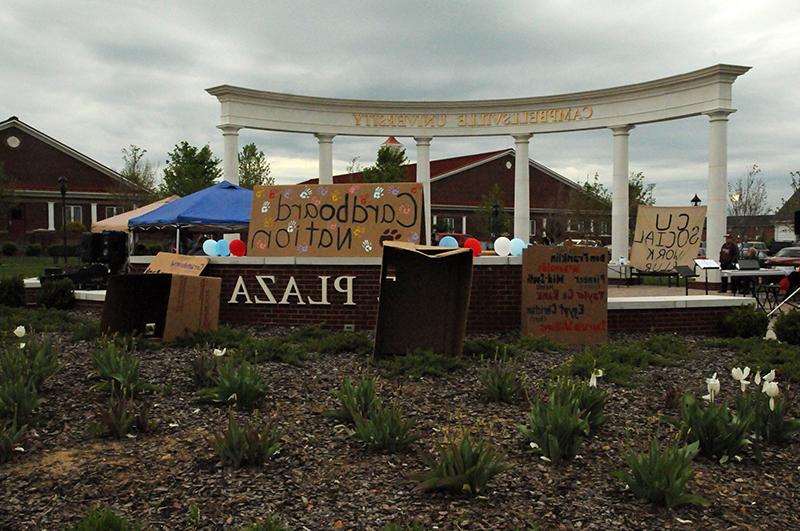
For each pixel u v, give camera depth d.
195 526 4.73
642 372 9.48
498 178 64.31
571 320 11.52
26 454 6.07
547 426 6.04
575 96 31.12
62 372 8.68
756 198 69.88
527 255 11.56
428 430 6.79
